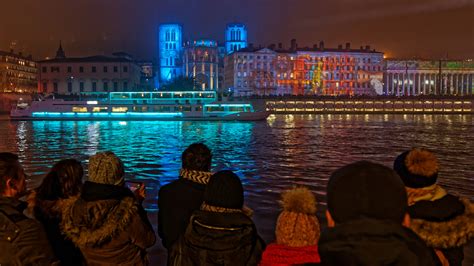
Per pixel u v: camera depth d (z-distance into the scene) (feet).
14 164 13.24
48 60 492.13
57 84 488.44
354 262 6.74
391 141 157.58
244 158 109.50
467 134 191.52
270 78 532.32
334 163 99.60
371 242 6.74
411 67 603.26
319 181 74.28
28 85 559.79
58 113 295.07
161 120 291.38
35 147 138.41
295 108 444.14
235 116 290.97
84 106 293.43
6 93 436.35
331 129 220.02
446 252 12.25
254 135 183.93
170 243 16.14
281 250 11.01
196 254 11.75
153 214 48.47
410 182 12.48
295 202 11.42
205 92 292.20
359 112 444.55
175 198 16.20
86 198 13.88
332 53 548.72
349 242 6.81
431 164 12.30
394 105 453.99
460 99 457.27
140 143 150.82
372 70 557.74
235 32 651.25
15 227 11.82
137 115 292.20
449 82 620.08
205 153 16.93
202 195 16.20
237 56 524.93
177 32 618.03
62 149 132.77
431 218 12.02
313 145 142.72
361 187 7.06
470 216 12.16
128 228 13.85
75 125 251.60
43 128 226.79
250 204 54.54
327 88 549.13
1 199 12.46
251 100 433.48
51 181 15.39
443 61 613.93
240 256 11.69
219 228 11.80
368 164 7.45
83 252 13.87
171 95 292.61
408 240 6.92
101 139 166.09
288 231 11.12
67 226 13.85
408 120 315.58
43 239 12.20
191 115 290.35
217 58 584.81
